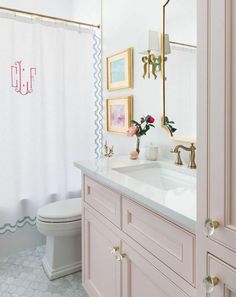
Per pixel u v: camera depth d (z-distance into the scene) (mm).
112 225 1255
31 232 2336
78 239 1960
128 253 1131
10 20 2094
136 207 1053
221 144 599
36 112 2229
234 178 580
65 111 2359
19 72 2146
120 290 1209
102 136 2420
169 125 1600
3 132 2105
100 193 1364
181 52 1485
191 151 1394
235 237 578
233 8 552
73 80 2375
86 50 2408
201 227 677
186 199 924
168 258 888
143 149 1857
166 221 887
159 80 1666
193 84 1425
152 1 1683
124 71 1969
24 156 2215
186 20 1446
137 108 1894
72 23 2336
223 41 573
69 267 1929
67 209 1915
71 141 2404
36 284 1813
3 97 2094
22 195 2244
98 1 2332
